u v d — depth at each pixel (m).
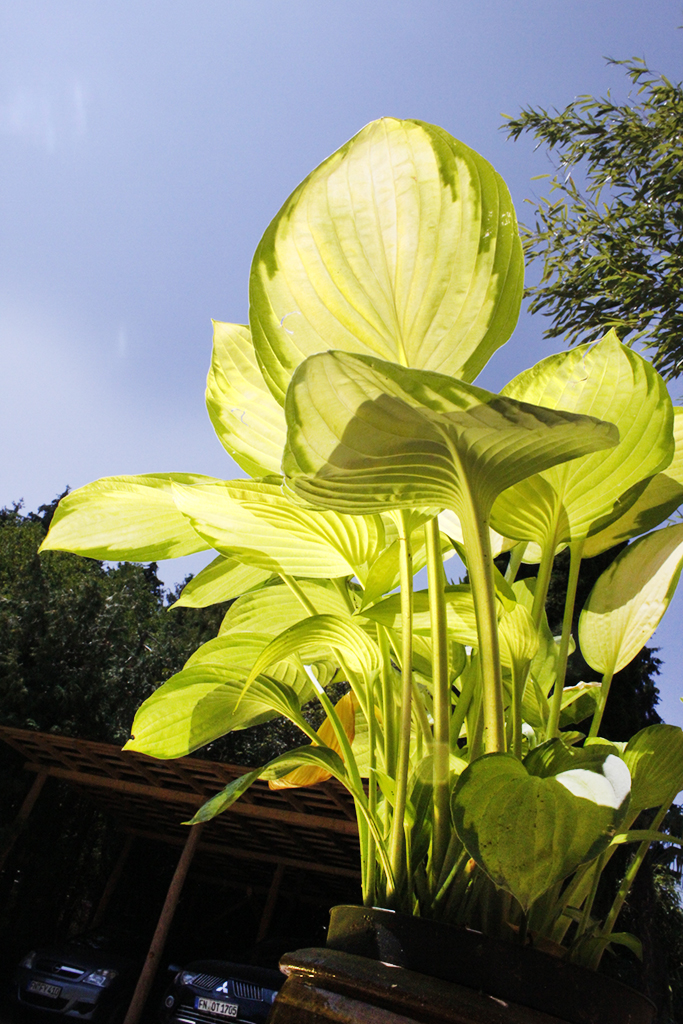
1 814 7.18
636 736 0.60
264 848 8.49
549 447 0.44
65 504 0.79
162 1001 4.79
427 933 0.47
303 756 0.61
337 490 0.48
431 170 0.55
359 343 0.57
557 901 0.54
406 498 0.50
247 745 8.58
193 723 0.78
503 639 0.62
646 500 0.73
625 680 5.69
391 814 0.62
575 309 5.81
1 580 9.05
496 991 0.44
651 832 0.54
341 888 9.61
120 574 10.02
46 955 5.80
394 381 0.37
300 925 10.33
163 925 6.14
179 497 0.64
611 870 3.87
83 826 8.38
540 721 0.77
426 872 0.54
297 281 0.56
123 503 0.80
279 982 4.83
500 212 0.57
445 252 0.56
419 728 0.64
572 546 0.73
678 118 5.72
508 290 0.58
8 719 7.36
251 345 0.72
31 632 8.35
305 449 0.42
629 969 3.40
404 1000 0.44
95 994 5.59
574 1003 0.43
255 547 0.70
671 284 5.30
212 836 8.49
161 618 10.03
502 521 0.67
